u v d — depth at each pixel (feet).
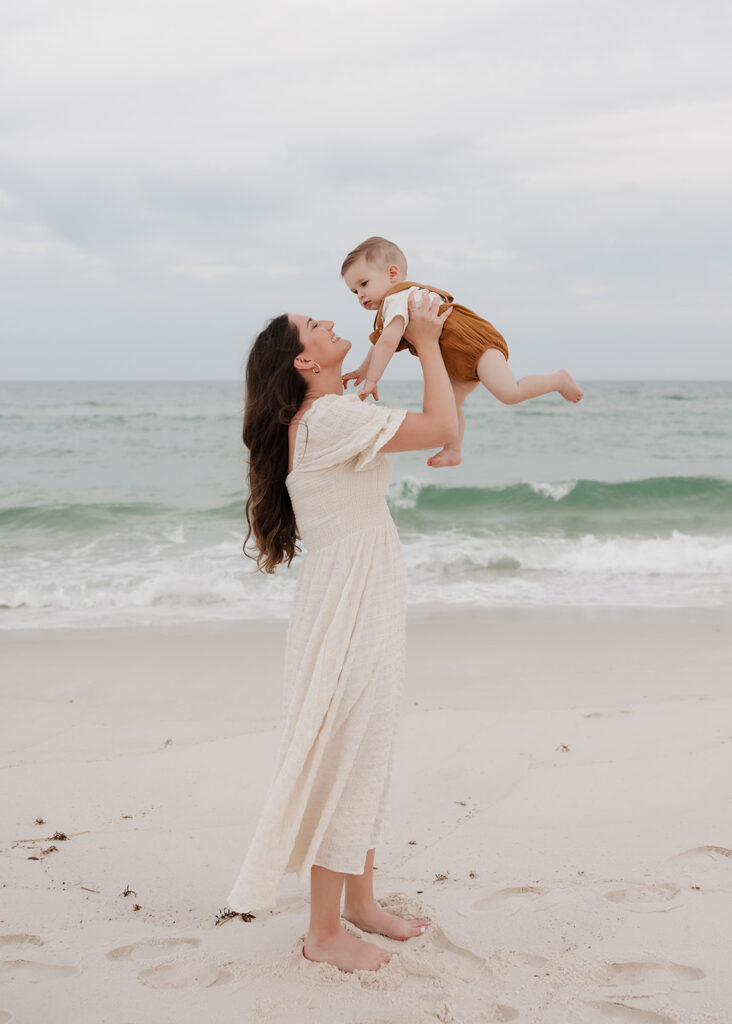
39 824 12.10
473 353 10.18
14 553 38.93
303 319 9.05
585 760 14.01
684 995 7.80
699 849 10.81
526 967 8.40
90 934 9.25
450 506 53.11
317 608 8.55
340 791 8.43
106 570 34.73
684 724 15.61
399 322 9.66
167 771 13.98
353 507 8.57
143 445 81.92
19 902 9.96
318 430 8.47
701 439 91.45
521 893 9.97
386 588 8.66
